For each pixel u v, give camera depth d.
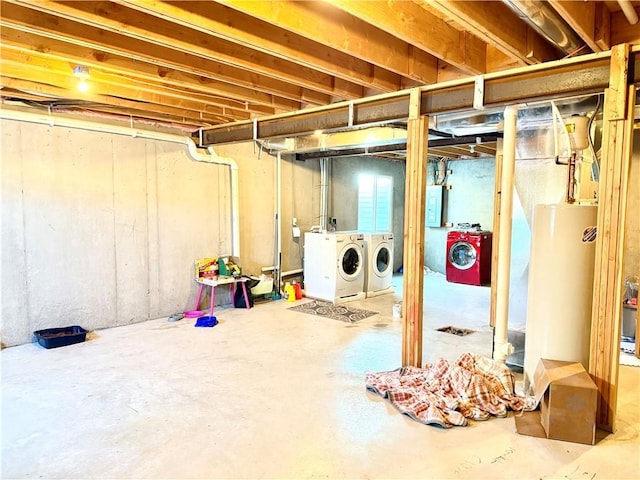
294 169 6.71
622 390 3.09
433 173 8.78
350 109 3.60
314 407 2.78
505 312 3.26
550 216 2.80
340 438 2.41
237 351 3.89
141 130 4.76
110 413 2.70
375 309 5.59
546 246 2.83
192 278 5.42
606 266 2.44
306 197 6.95
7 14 2.26
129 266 4.82
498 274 3.26
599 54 2.37
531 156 3.34
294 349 3.95
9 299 3.97
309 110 3.91
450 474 2.08
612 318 2.44
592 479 2.05
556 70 2.56
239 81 3.28
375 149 6.25
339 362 3.61
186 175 5.29
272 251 6.46
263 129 4.44
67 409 2.75
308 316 5.20
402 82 3.54
